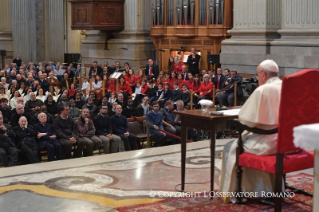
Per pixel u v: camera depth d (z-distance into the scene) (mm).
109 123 10656
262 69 4848
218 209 4746
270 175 5012
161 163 7180
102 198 5512
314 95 4391
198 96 14023
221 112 5121
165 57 18484
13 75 19156
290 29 14125
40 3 26547
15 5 25953
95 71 18875
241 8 15422
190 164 7062
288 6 14172
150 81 15047
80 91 13836
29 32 26375
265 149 4645
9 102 14891
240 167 4812
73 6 19688
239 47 15469
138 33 19203
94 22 19109
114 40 19969
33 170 6895
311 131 3236
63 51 27125
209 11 16859
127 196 5562
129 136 10891
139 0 19094
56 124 10094
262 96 4582
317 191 3582
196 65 16844
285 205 4809
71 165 7145
